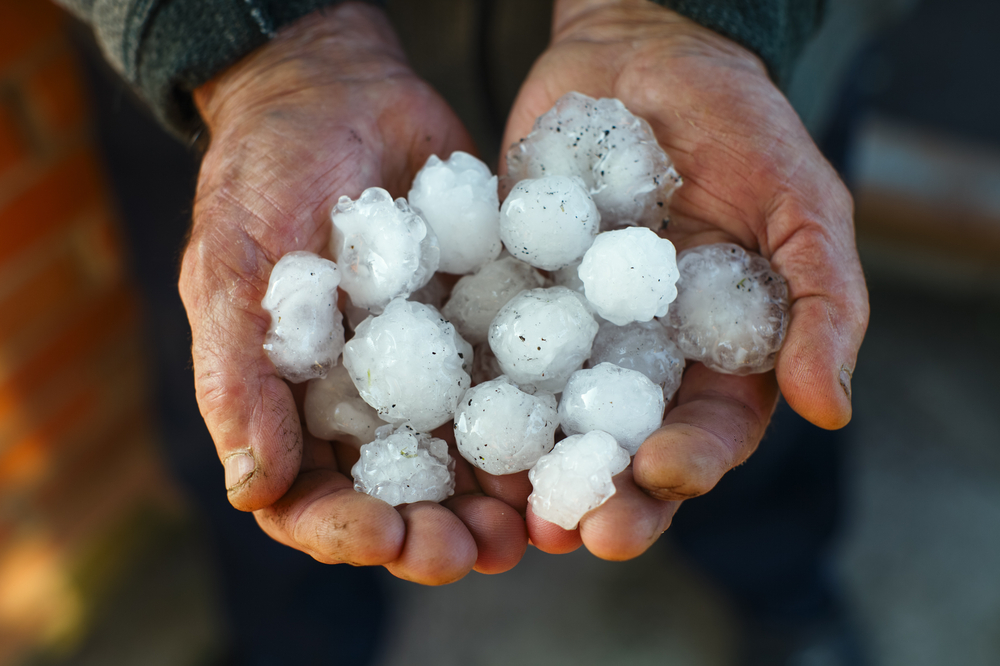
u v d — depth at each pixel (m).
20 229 0.47
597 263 0.34
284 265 0.33
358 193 0.36
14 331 0.48
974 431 0.61
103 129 0.45
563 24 0.41
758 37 0.37
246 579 0.49
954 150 0.71
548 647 0.52
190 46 0.37
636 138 0.36
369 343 0.33
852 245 0.34
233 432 0.31
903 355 0.65
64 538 0.52
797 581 0.51
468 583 0.55
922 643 0.52
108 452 0.54
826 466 0.49
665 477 0.29
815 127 0.47
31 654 0.51
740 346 0.33
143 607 0.53
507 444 0.32
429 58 0.44
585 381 0.33
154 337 0.48
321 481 0.32
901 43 0.83
